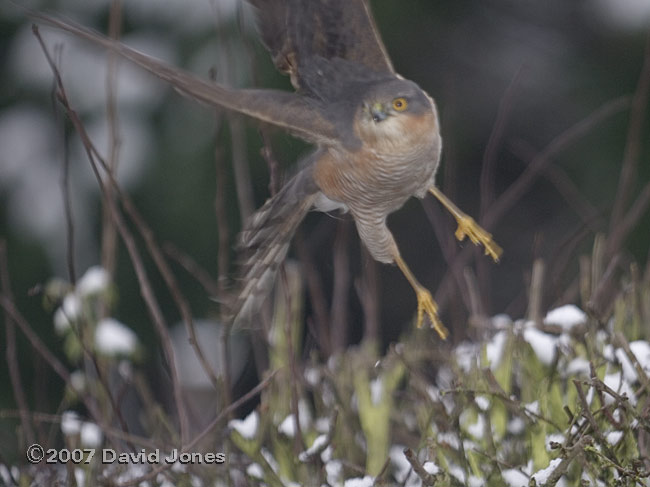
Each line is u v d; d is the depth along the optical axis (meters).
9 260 18.88
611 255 9.98
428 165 7.91
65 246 18.80
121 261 18.83
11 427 16.83
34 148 18.97
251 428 8.33
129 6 18.59
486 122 21.19
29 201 18.88
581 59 21.19
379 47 8.00
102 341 9.63
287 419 8.60
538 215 20.58
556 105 20.98
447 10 21.36
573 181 19.67
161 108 18.47
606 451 7.25
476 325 9.34
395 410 8.95
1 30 19.36
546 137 20.91
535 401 8.06
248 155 17.89
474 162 21.28
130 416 12.80
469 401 7.77
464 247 11.18
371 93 7.71
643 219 18.23
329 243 18.70
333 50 7.99
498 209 10.48
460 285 10.29
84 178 18.62
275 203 8.48
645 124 19.30
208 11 18.11
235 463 8.38
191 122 18.31
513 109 21.09
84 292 9.71
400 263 8.52
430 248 20.66
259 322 10.12
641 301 9.08
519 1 21.80
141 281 9.03
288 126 7.41
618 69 20.58
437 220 10.42
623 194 10.27
